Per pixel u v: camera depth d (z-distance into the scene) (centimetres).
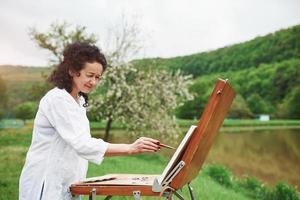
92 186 340
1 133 1838
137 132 1755
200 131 324
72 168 355
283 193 1176
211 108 327
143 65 1783
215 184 1155
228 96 350
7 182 894
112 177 374
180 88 1827
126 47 1684
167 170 324
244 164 1933
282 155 2080
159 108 1767
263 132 2456
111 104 1652
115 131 1922
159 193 323
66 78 358
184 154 326
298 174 1842
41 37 1606
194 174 364
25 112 2139
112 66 1625
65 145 353
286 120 2756
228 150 2130
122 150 344
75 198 355
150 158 1616
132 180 358
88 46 356
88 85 357
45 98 356
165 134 1823
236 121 2741
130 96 1675
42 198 348
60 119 347
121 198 713
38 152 355
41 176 351
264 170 1877
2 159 1250
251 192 1238
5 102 2178
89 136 357
